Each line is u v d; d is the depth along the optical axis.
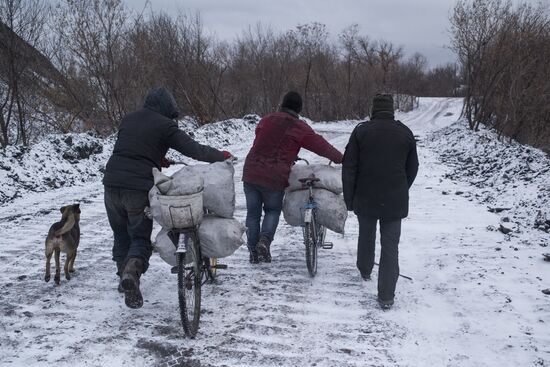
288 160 5.19
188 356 3.60
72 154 11.66
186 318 3.70
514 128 18.78
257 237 5.36
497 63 19.09
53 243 4.86
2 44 13.35
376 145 4.28
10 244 6.29
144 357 3.59
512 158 11.50
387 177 4.26
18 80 14.14
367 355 3.61
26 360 3.53
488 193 8.86
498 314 4.19
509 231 6.36
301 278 5.10
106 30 16.39
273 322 4.13
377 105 4.43
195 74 23.27
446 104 71.44
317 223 5.30
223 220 4.23
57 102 16.62
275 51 30.72
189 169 4.25
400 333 3.93
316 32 41.62
